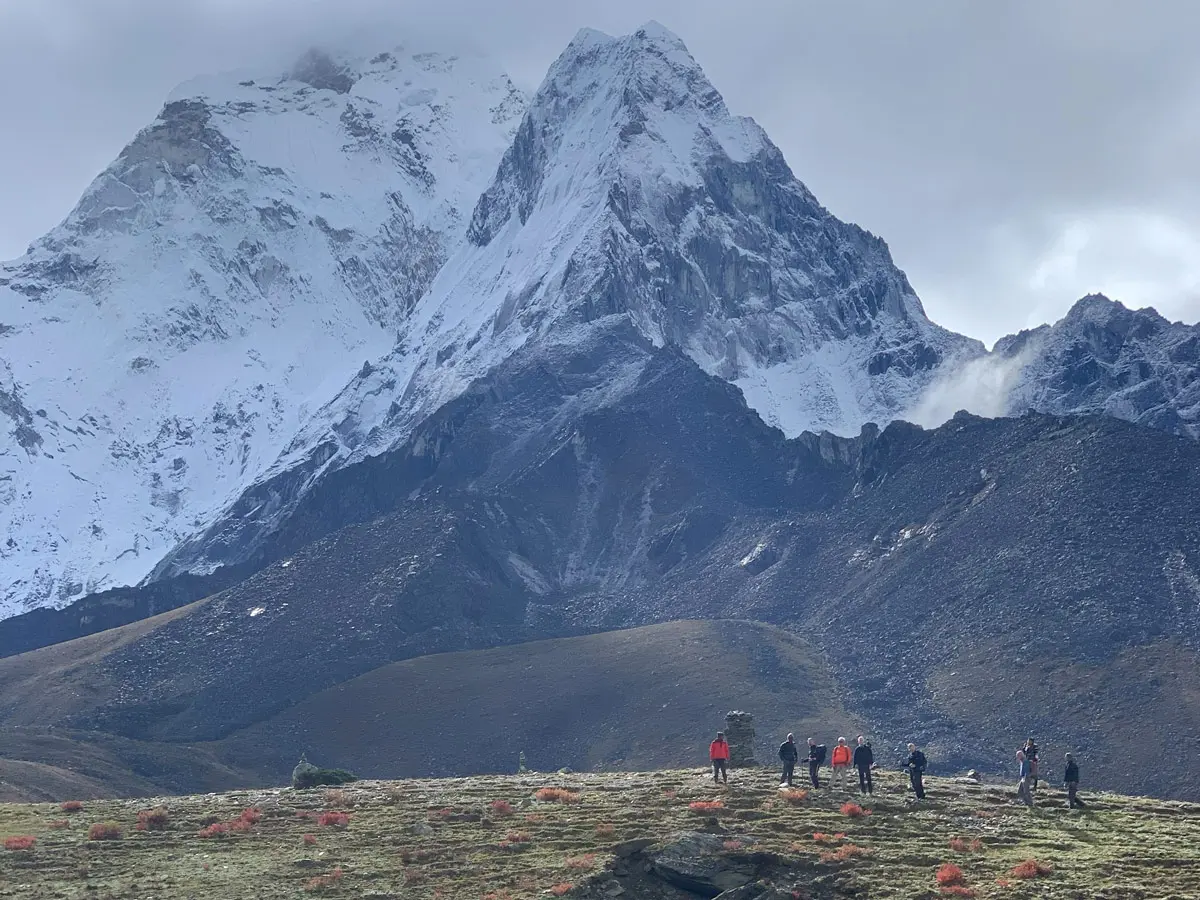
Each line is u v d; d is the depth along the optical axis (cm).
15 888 7938
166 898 7712
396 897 7612
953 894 7262
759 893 7450
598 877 7662
